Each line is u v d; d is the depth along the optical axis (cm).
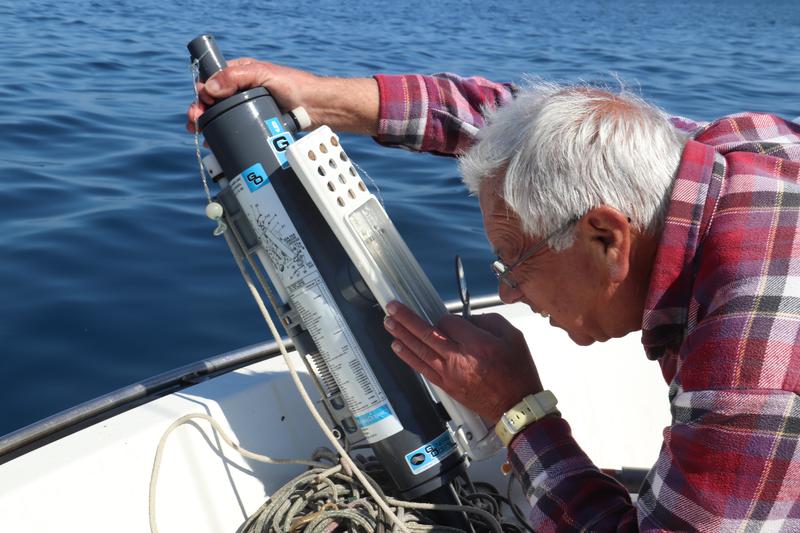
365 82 178
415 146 186
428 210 397
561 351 195
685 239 111
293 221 148
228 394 168
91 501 142
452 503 158
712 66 916
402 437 151
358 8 1295
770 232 108
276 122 152
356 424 158
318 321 151
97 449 147
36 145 462
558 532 125
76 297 308
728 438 102
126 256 340
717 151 123
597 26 1364
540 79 137
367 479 157
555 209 116
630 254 117
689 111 652
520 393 134
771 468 101
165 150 465
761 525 104
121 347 280
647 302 115
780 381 101
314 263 149
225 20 1005
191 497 154
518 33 1145
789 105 690
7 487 136
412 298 147
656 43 1148
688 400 106
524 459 131
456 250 356
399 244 150
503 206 123
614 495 125
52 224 364
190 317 301
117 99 569
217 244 357
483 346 135
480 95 187
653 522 111
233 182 151
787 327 102
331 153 145
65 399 254
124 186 413
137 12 1013
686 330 117
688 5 2111
